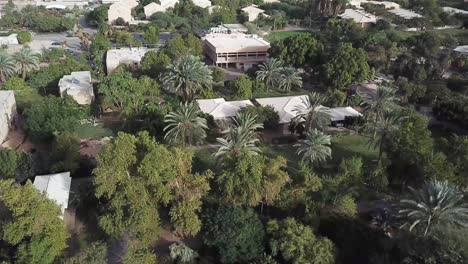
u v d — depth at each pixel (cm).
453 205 4684
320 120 7481
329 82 9700
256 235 4653
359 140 7844
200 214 5009
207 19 16788
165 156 4938
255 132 7406
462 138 6147
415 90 9250
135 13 17825
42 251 4294
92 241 4994
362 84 10438
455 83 9944
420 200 4759
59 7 18462
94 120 8369
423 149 5841
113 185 4791
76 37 14925
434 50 11462
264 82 10194
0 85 9631
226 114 7994
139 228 4609
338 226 5006
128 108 8031
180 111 7075
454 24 16912
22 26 15988
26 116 7731
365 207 5781
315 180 5403
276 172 5153
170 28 15912
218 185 5128
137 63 11094
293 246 4362
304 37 10706
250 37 12912
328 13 17050
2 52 10200
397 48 11838
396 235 4891
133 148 5106
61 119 7362
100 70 10662
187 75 8656
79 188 5741
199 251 4931
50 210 4478
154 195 4884
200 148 7394
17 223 4275
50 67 10075
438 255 4047
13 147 7225
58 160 6325
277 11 17938
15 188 4481
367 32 13925
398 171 6106
